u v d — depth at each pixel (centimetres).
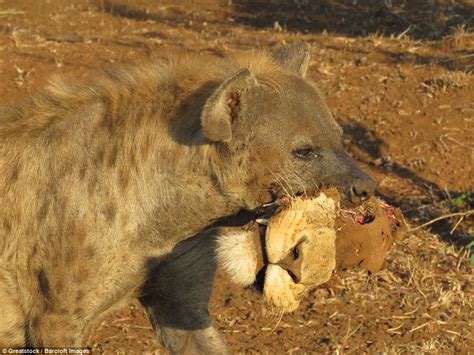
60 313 869
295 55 936
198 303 940
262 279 787
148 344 1133
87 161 870
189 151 854
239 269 773
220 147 841
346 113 1622
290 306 785
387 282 1247
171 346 961
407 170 1524
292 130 840
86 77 987
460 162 1527
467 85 1656
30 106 921
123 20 2098
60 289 864
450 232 1373
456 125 1588
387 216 852
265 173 842
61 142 880
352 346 1114
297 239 771
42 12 2128
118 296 888
